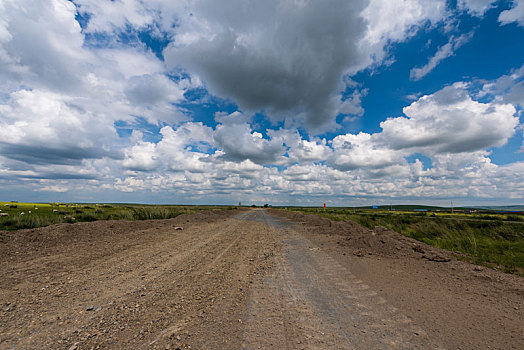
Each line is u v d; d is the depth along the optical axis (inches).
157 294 177.0
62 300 162.9
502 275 221.1
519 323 137.2
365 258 298.5
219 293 182.5
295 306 161.3
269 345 115.4
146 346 112.7
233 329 130.1
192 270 241.1
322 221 794.2
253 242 422.9
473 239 415.5
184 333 124.9
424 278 219.8
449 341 119.0
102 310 149.4
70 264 248.5
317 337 123.1
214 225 708.7
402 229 629.9
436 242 432.5
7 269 222.8
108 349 109.8
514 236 506.0
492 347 113.7
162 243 384.2
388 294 182.9
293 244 406.3
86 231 410.3
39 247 306.2
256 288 195.0
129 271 232.2
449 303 165.6
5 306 150.9
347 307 159.9
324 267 259.8
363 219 829.2
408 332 128.0
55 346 110.9
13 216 460.8
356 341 119.3
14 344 111.1
